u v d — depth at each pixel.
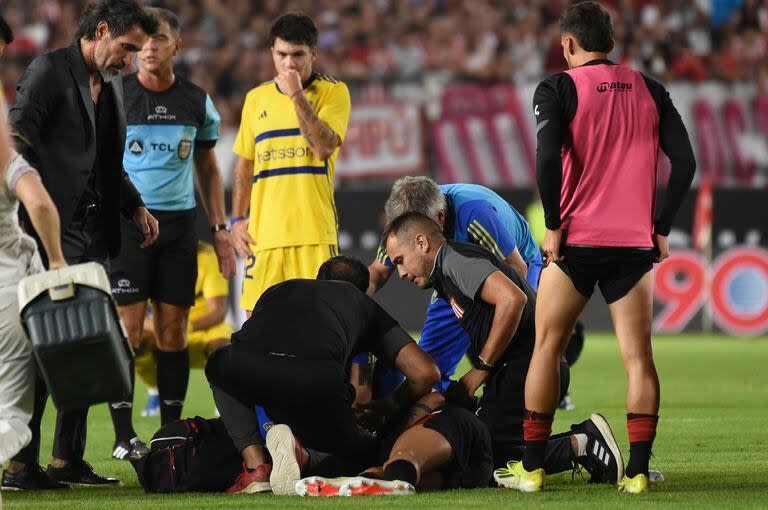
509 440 18.00
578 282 16.34
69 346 12.80
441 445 16.34
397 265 17.86
